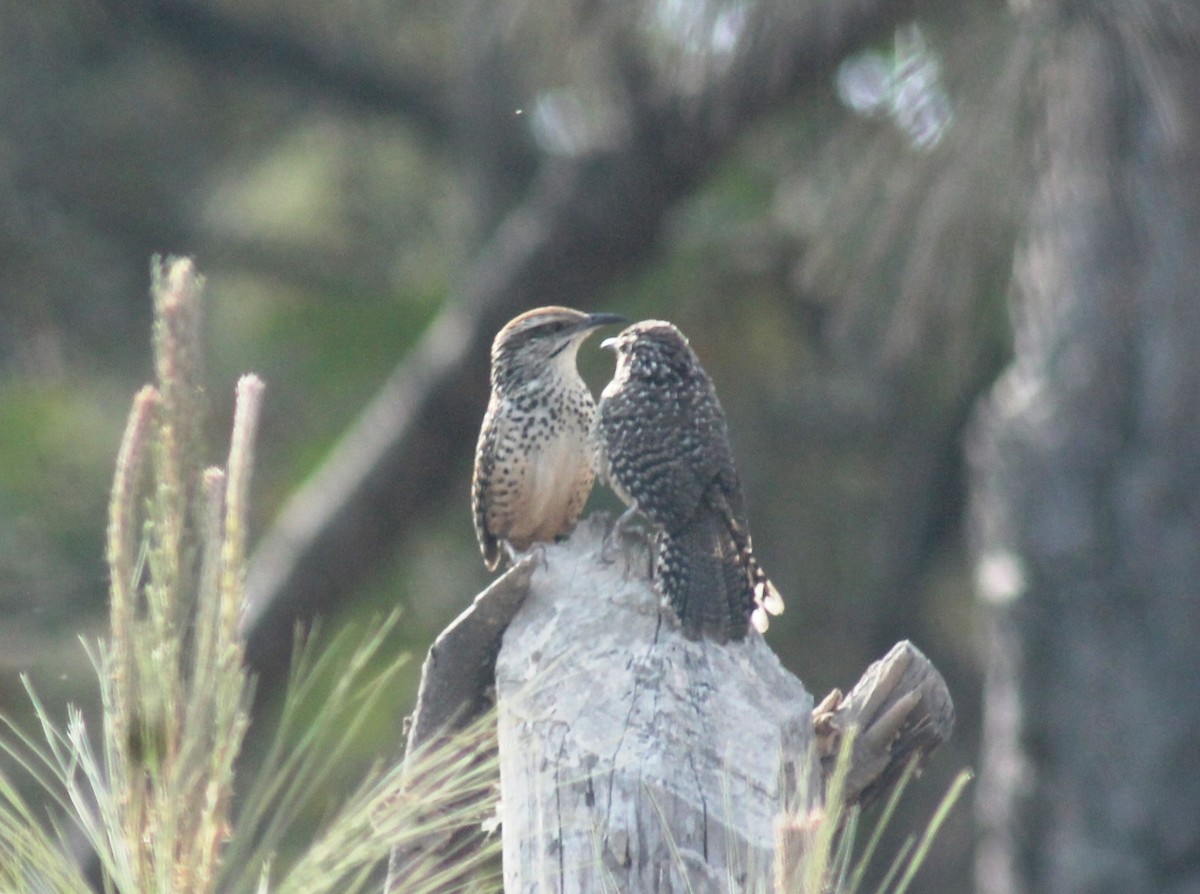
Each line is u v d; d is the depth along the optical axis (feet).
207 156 60.49
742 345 53.06
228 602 13.24
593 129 43.78
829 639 61.16
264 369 53.78
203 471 13.20
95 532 46.32
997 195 28.07
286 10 58.29
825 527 61.16
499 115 50.44
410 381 48.37
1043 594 37.09
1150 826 36.45
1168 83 26.37
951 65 27.89
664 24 31.83
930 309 29.68
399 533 49.34
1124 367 35.78
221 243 58.39
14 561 44.45
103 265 56.65
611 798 15.67
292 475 51.93
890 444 59.62
